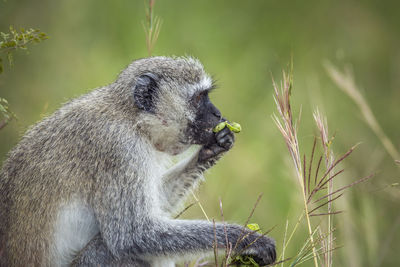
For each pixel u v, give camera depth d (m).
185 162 10.39
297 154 8.73
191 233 9.09
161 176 10.05
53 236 9.02
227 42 17.64
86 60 15.59
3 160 9.79
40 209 9.01
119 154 9.19
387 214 12.55
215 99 15.83
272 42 18.09
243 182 13.66
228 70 16.61
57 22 15.92
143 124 9.65
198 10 17.77
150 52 10.89
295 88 16.58
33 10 15.69
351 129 15.16
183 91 10.02
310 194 8.57
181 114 9.96
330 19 18.80
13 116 9.51
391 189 11.88
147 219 9.10
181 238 9.07
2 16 14.12
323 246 8.75
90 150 9.19
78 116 9.45
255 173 13.88
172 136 9.99
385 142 11.90
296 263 8.53
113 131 9.30
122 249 8.99
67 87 14.86
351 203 11.98
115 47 16.27
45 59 15.25
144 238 9.02
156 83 9.90
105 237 8.98
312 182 11.52
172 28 17.16
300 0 18.89
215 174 13.50
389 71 17.88
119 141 9.26
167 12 17.41
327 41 18.38
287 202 13.05
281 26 18.50
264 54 17.52
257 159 14.27
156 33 11.22
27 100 14.17
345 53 18.11
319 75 17.02
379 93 17.22
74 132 9.30
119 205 9.02
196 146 10.77
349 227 11.30
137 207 9.07
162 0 17.44
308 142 14.38
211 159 10.39
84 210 9.12
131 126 9.49
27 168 9.20
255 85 16.53
